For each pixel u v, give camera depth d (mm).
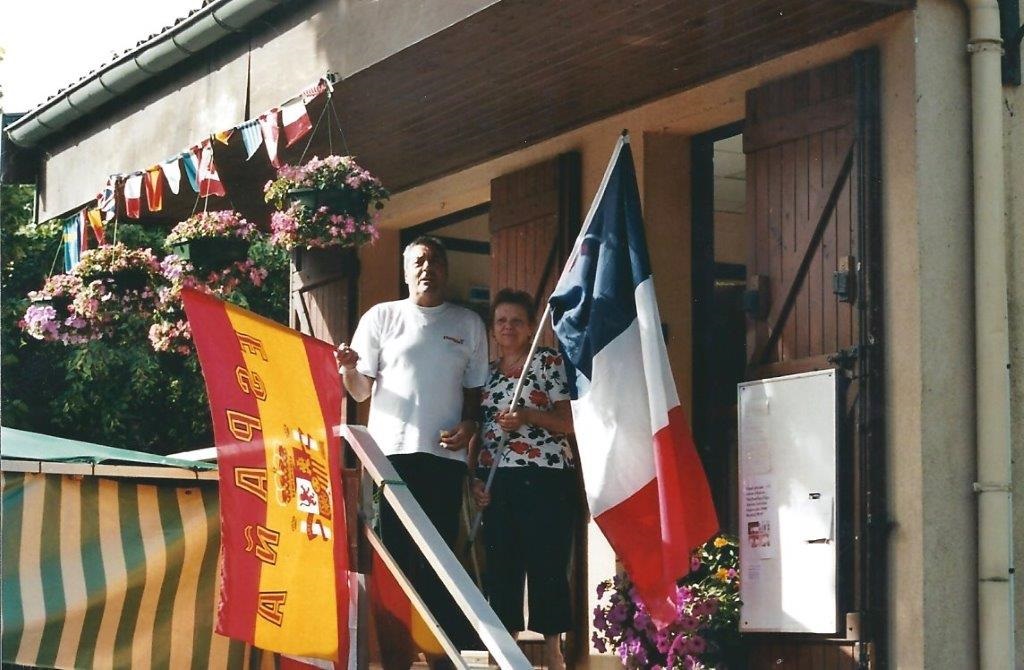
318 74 7332
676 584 6508
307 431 5453
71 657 5684
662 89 7371
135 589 5812
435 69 7047
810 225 6516
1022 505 6152
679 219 7543
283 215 7371
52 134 9445
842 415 6211
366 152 8469
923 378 5980
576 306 6668
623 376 6527
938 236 6086
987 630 5922
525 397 6840
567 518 6906
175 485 5918
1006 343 6086
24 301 12617
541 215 8039
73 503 5703
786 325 6598
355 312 9602
